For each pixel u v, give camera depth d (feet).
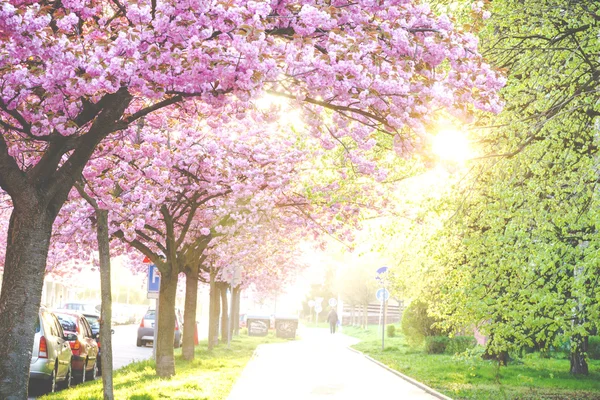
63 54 23.93
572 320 40.75
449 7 46.70
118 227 58.75
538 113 44.98
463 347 106.11
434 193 52.42
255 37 24.18
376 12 27.58
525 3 47.01
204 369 75.15
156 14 24.17
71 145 29.58
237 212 67.92
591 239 37.99
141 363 78.79
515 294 42.32
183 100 29.71
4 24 22.66
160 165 49.16
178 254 73.46
